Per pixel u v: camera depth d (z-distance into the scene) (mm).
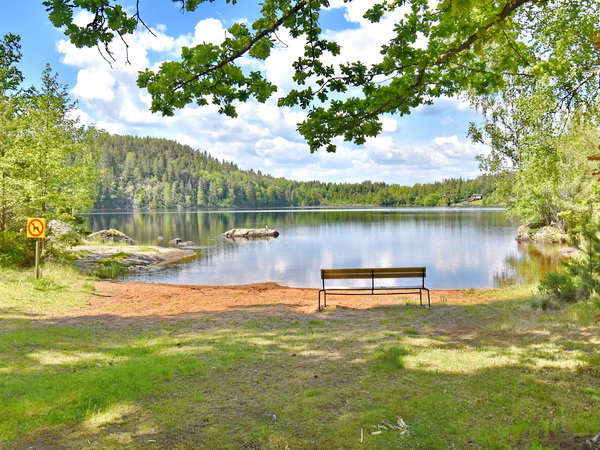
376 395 4613
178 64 4570
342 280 18406
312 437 3746
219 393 4762
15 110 18422
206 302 11562
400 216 82312
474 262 22281
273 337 7355
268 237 40875
